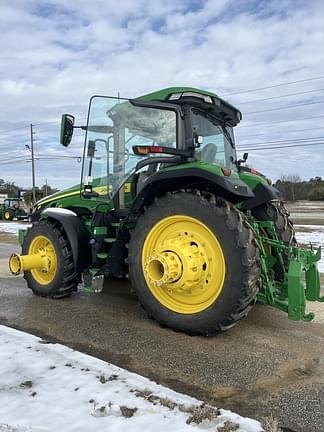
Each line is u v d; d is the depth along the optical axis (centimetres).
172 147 441
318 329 418
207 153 477
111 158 486
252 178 493
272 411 263
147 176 467
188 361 339
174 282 386
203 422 238
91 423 238
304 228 1853
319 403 273
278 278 422
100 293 568
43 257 541
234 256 367
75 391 275
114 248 468
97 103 491
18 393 272
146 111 460
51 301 528
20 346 355
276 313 470
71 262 521
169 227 416
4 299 541
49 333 408
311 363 336
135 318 453
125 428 232
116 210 480
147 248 425
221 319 374
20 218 3050
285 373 318
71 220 514
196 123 459
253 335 398
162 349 364
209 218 381
